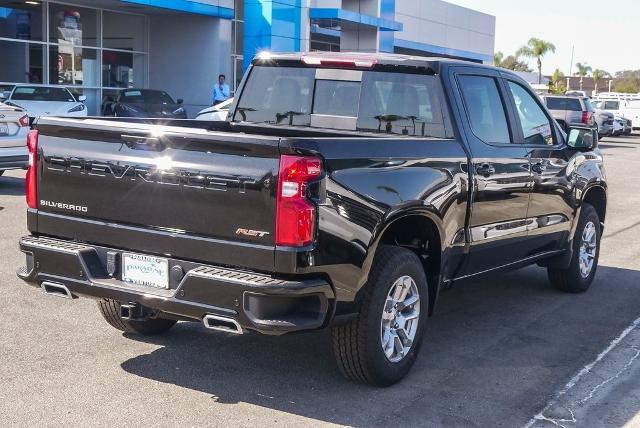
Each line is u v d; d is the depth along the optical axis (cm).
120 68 2844
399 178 488
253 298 422
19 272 509
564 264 743
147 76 2950
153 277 462
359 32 3447
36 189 505
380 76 591
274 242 425
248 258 432
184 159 445
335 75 609
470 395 504
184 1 2634
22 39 2512
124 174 465
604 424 466
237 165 431
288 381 516
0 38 2445
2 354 545
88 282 473
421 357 573
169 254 455
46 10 2552
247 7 2902
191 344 582
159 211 456
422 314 525
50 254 486
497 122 621
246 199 429
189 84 2898
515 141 638
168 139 448
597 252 795
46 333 594
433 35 4500
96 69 2755
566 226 721
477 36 5000
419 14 4325
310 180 426
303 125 624
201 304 437
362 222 455
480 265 604
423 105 573
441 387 515
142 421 448
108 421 446
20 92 2077
